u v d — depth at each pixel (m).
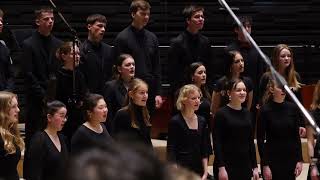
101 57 14.29
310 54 20.16
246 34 7.16
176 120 11.98
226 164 12.03
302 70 20.22
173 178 1.70
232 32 20.27
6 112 10.37
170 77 14.62
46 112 11.22
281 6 20.62
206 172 12.12
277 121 12.30
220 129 12.07
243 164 12.10
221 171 11.96
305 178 15.02
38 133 11.05
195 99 11.97
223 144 12.09
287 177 12.37
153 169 1.67
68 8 19.94
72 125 12.81
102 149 1.72
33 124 13.42
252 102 15.17
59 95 12.82
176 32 20.23
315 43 20.27
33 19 19.64
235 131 12.01
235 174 12.05
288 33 20.59
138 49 14.07
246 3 20.53
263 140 12.47
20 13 19.62
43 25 13.73
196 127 12.09
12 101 10.43
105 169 1.65
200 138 12.13
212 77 15.09
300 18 20.62
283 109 12.38
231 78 13.65
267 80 14.02
